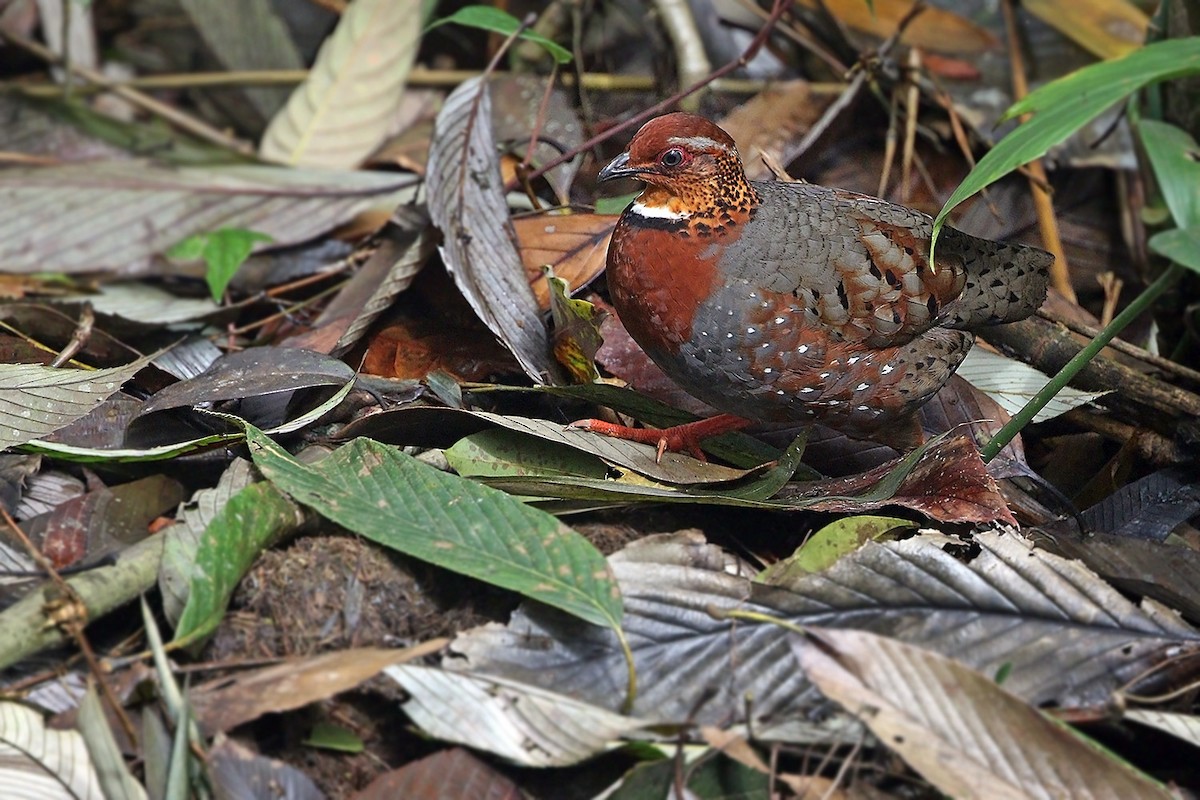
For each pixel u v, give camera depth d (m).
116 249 9.62
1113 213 10.26
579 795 5.74
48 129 11.23
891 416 7.33
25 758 5.41
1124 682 5.91
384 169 11.02
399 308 8.20
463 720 5.65
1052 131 5.62
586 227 8.45
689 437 7.54
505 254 8.06
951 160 10.17
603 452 6.90
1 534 6.31
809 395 7.16
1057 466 8.08
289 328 8.90
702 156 6.88
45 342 8.33
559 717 5.66
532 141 9.03
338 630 6.02
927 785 5.62
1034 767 5.33
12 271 9.44
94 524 6.47
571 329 7.44
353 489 6.20
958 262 7.21
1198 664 5.95
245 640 5.99
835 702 5.77
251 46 12.15
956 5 11.46
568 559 5.94
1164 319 9.48
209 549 5.84
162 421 7.10
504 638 5.92
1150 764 5.96
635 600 6.04
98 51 12.90
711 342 7.02
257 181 10.13
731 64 9.19
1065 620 6.06
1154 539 7.14
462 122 8.21
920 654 5.58
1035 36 11.16
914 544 6.18
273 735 5.83
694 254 6.96
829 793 5.49
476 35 12.15
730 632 5.97
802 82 10.34
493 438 6.91
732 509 7.00
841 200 7.33
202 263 9.66
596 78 10.61
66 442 6.94
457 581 6.23
